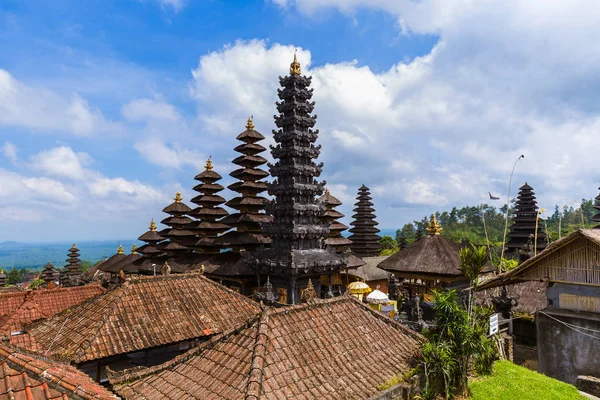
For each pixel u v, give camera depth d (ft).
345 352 49.14
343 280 177.99
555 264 71.67
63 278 222.48
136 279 71.10
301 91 129.18
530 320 86.74
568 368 69.62
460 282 132.87
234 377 41.29
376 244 248.93
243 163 163.12
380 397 43.37
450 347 56.70
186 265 160.35
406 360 52.47
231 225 162.09
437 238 145.89
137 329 61.57
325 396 40.88
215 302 73.67
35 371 34.06
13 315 76.79
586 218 344.69
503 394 57.31
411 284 147.43
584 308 69.00
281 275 117.60
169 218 196.24
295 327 49.73
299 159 128.26
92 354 54.85
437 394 52.85
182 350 70.28
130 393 43.68
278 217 127.54
